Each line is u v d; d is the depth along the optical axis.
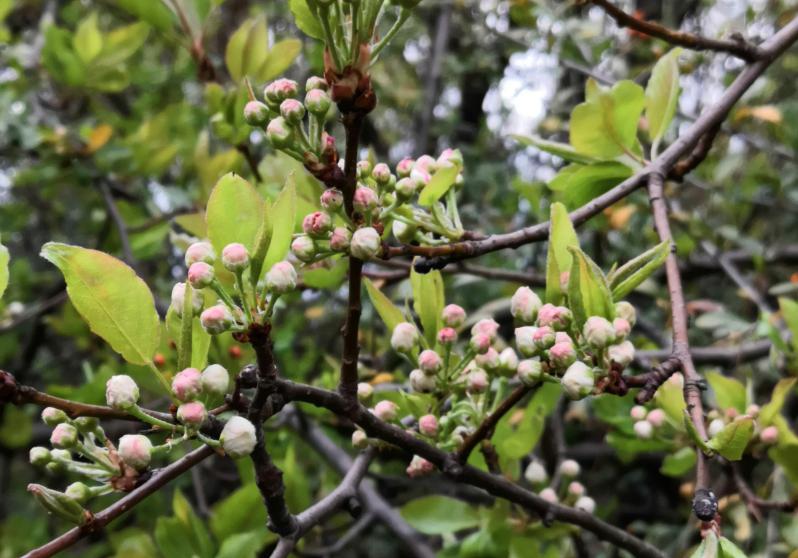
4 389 0.34
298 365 0.91
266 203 0.35
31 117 1.07
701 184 0.98
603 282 0.38
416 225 0.42
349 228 0.38
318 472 1.01
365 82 0.35
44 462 0.36
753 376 0.82
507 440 0.52
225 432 0.35
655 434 0.57
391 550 1.11
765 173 0.95
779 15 0.97
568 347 0.38
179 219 0.56
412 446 0.43
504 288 0.92
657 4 1.07
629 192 0.48
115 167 0.95
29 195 1.44
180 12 0.68
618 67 1.04
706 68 1.05
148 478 0.36
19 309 1.12
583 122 0.49
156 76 1.21
